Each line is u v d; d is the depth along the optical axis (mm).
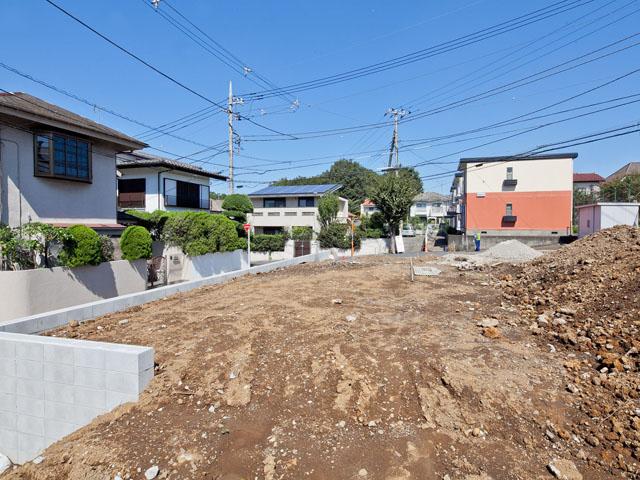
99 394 3574
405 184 21406
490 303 6234
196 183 18938
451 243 22844
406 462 2639
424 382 3518
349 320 5234
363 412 3207
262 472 2607
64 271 7926
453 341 4371
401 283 8078
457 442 2807
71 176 10242
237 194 19281
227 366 3980
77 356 3615
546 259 8742
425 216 50906
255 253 22828
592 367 3666
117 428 3131
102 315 6070
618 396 3145
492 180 22766
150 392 3525
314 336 4664
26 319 4895
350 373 3711
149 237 10359
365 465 2629
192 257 13062
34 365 3766
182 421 3164
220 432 3014
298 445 2846
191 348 4410
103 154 11523
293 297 6852
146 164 16172
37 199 9539
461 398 3258
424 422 3062
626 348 3822
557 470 2469
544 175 22047
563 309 5133
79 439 3137
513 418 3002
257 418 3188
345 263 12016
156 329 5199
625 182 26500
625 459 2535
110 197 11820
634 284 5227
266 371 3881
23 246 7477
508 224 22594
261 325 5184
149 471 2639
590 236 9086
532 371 3627
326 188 26969
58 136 9828
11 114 8516
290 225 26156
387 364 3855
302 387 3584
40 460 3109
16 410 3846
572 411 3055
